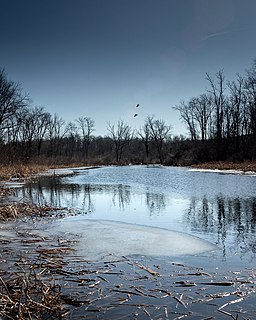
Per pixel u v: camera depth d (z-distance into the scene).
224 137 57.34
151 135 87.31
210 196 18.50
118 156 91.12
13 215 12.86
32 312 5.16
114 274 6.78
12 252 8.27
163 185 25.22
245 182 25.84
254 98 51.78
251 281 6.36
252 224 11.49
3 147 39.44
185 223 11.76
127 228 10.89
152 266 7.25
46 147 83.38
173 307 5.39
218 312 5.21
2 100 47.34
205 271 6.93
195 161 58.91
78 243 9.10
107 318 5.07
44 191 22.09
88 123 90.62
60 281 6.43
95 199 18.20
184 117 69.56
